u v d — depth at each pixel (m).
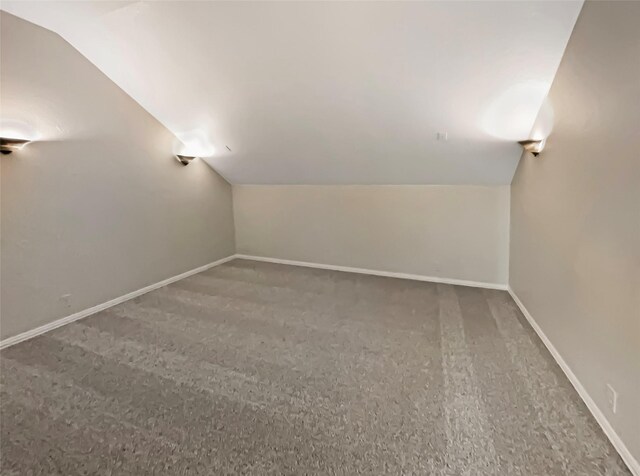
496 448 1.78
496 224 3.98
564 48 2.16
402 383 2.34
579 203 2.12
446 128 3.16
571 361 2.28
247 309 3.60
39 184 3.02
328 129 3.52
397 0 2.09
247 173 4.96
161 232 4.26
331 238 4.91
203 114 3.73
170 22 2.62
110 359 2.68
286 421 2.01
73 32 2.99
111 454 1.79
